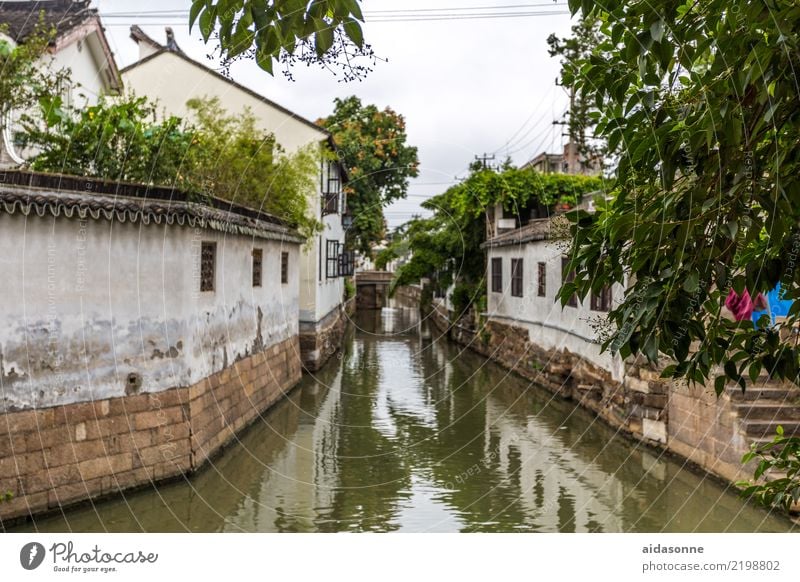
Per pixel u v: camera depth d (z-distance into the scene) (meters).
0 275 6.54
